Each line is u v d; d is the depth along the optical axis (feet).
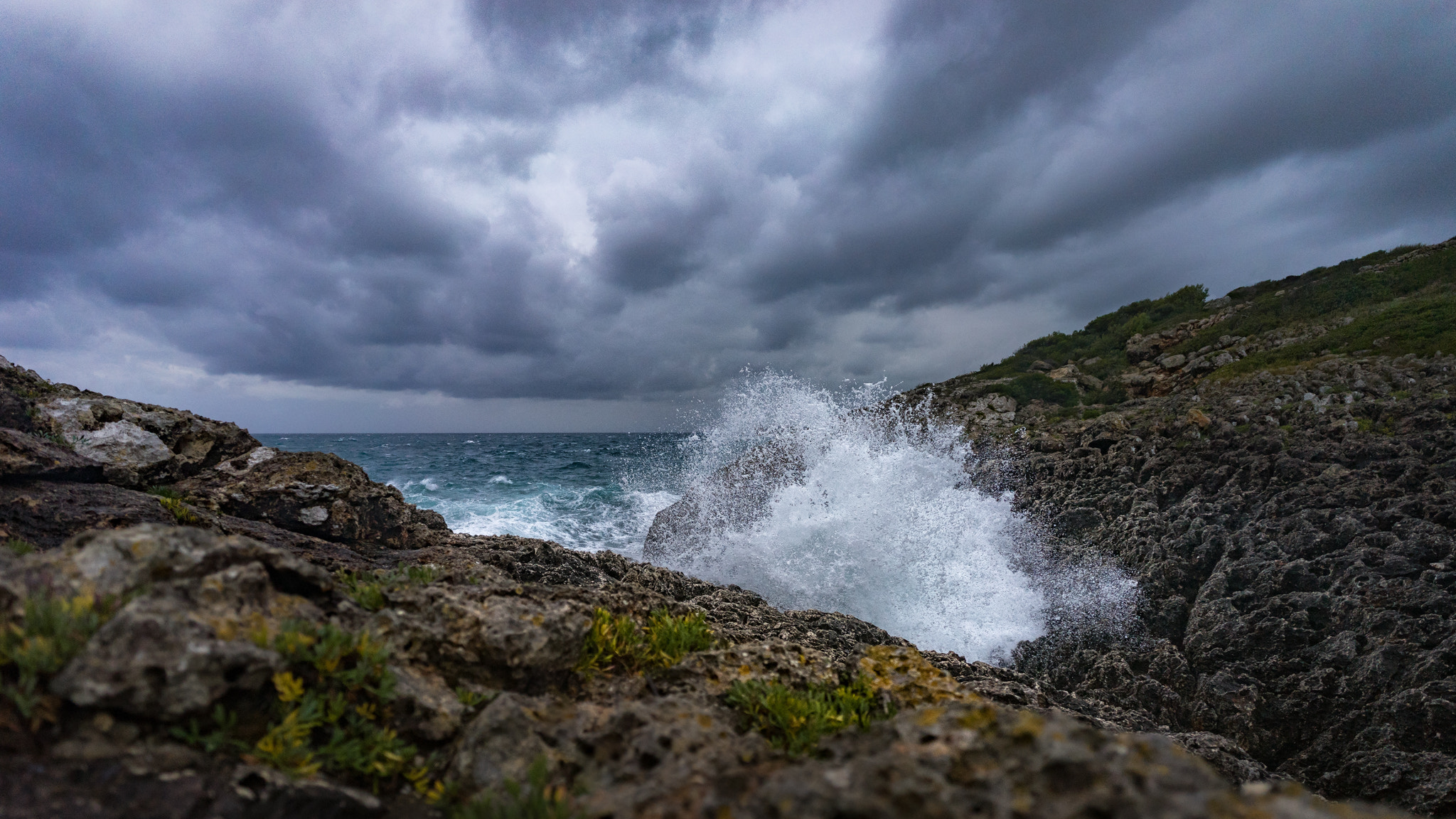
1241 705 26.86
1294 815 5.05
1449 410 46.06
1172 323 108.68
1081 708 19.53
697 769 7.04
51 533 13.55
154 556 8.20
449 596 10.82
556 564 20.89
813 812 5.60
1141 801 5.43
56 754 6.26
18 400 17.02
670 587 21.71
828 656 13.12
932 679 11.66
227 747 7.08
